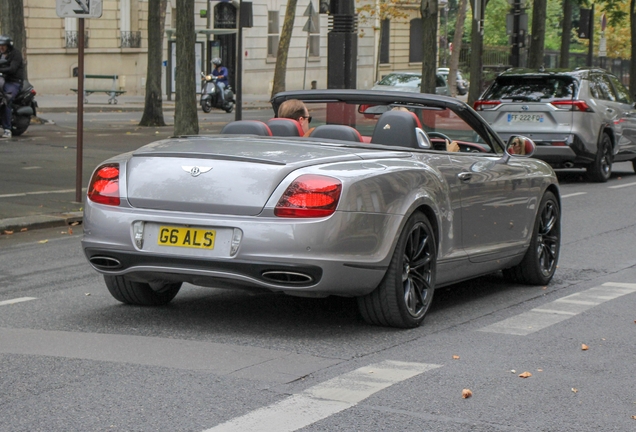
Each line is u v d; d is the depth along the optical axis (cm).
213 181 739
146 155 771
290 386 622
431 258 816
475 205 888
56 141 2583
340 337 766
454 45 4262
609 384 650
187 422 549
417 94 939
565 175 2338
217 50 5500
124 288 853
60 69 5109
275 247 715
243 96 5719
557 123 2059
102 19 5262
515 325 827
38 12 4956
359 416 566
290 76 6225
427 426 553
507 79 2127
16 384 618
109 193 771
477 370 675
